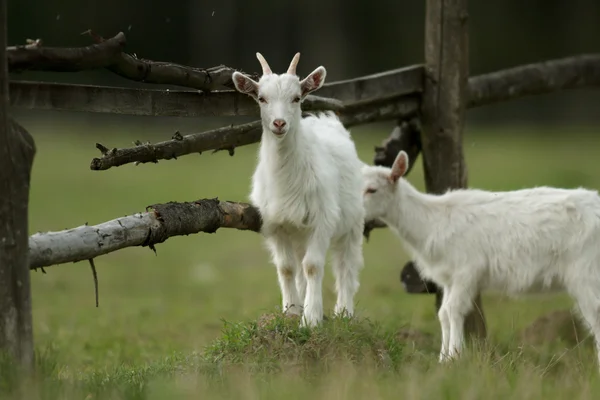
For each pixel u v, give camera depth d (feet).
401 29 202.28
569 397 31.81
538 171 115.24
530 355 41.81
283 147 40.27
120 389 31.17
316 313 40.55
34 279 78.38
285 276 42.80
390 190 46.93
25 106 32.86
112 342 52.13
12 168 30.50
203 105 40.09
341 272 45.21
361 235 45.47
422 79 51.85
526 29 196.13
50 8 189.88
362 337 37.24
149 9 199.82
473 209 45.70
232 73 40.60
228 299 67.67
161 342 52.08
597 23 195.11
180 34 202.69
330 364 34.35
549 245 43.60
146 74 36.04
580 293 42.80
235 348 36.83
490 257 44.86
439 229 45.91
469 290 45.14
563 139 156.56
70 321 59.82
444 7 51.19
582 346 42.57
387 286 70.13
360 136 154.20
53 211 100.32
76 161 140.97
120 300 68.85
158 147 37.40
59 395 29.53
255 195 42.39
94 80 167.22
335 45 203.82
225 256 89.15
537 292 44.80
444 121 51.65
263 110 39.99
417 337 48.83
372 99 48.98
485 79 55.47
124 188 117.50
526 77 57.93
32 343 31.40
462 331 45.09
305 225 41.37
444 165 51.93
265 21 206.80
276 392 30.50
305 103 43.57
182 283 76.02
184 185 118.73
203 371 34.65
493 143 152.35
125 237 34.40
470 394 30.04
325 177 41.68
